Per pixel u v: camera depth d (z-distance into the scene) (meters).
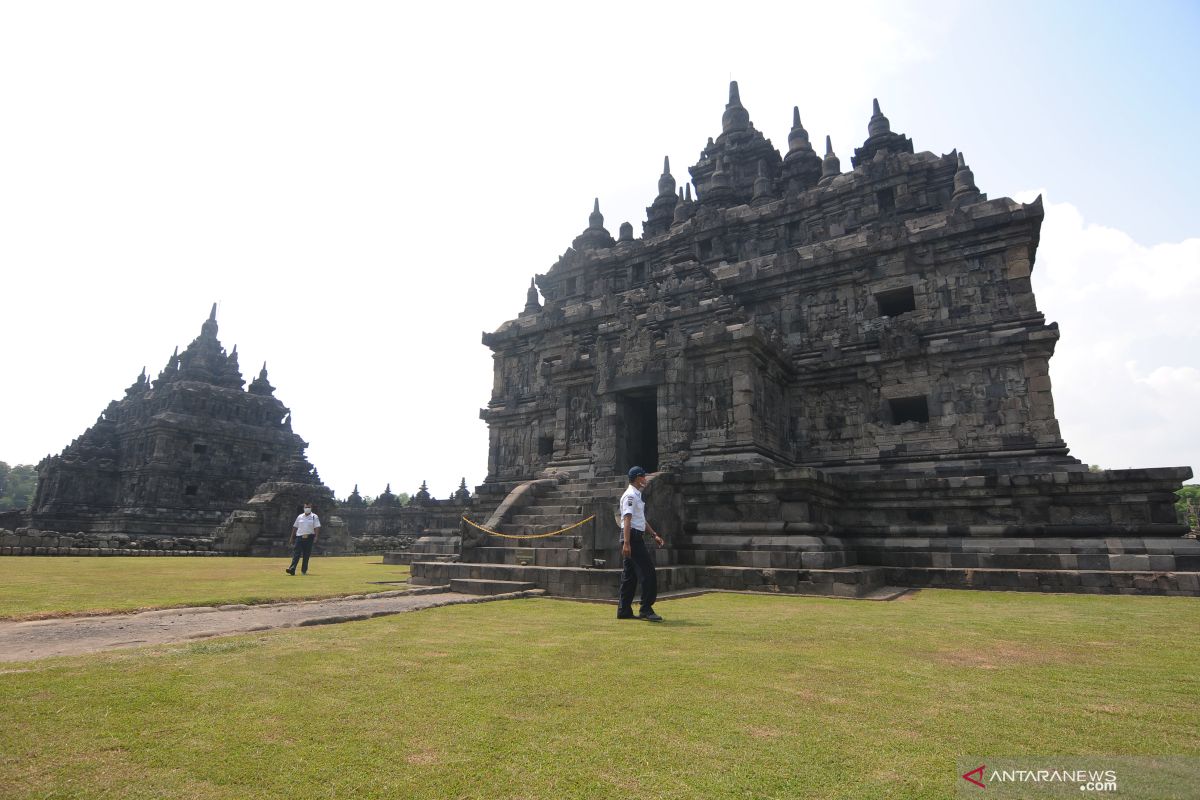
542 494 21.97
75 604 10.64
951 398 25.08
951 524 19.23
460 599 12.16
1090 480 17.47
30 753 3.84
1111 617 10.42
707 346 23.72
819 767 3.77
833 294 28.91
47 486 57.50
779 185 41.66
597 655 6.85
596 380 25.86
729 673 6.07
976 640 8.04
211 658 6.47
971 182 29.09
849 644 7.68
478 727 4.45
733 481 18.09
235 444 57.59
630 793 3.40
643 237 46.06
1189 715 4.83
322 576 19.08
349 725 4.45
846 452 26.64
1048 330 23.42
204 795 3.32
